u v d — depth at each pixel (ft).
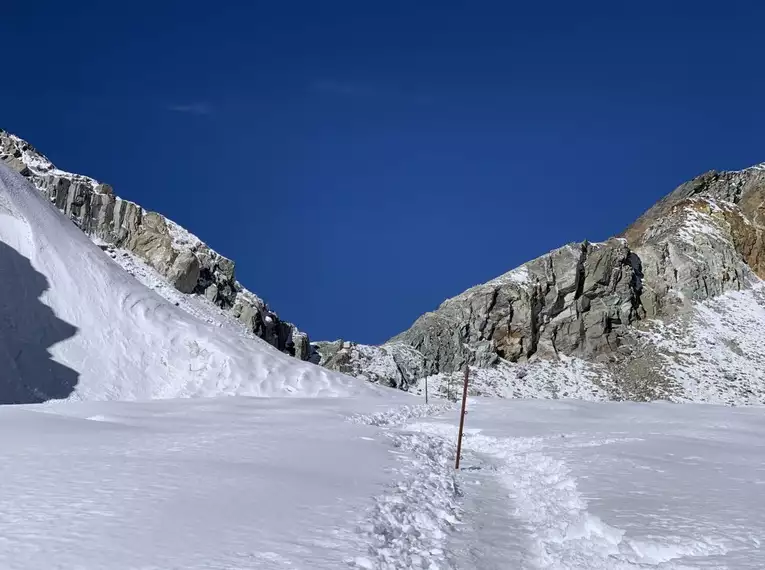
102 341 161.38
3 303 156.25
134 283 187.73
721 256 319.06
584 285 287.48
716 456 61.52
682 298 301.22
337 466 52.70
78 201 221.05
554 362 269.44
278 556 29.14
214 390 157.17
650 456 61.72
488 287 283.18
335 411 109.60
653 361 266.77
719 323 289.33
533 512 46.16
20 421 68.80
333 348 251.19
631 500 43.11
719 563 30.32
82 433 62.49
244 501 37.73
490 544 38.70
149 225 229.66
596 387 254.47
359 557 30.32
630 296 291.58
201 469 45.62
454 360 260.83
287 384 162.91
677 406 128.47
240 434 69.00
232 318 216.13
